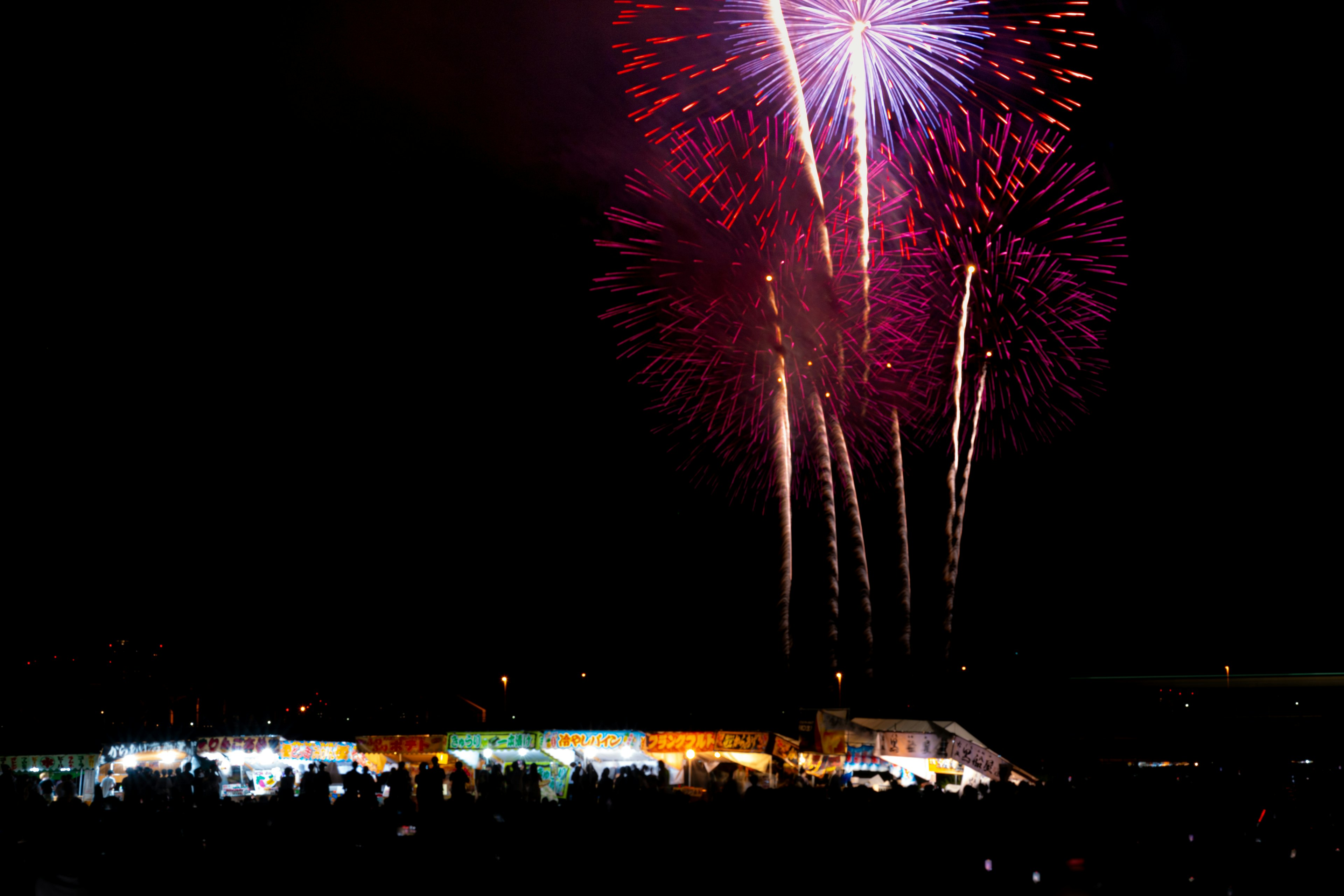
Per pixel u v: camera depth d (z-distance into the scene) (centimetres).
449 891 1433
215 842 1503
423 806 1798
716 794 1864
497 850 1542
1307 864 1521
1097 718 4084
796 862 1538
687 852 1555
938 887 1475
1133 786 1995
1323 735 4144
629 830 1599
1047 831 1650
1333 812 1875
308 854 1503
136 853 1387
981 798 1905
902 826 1620
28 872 1366
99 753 3281
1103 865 1493
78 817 1530
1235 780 2175
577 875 1493
